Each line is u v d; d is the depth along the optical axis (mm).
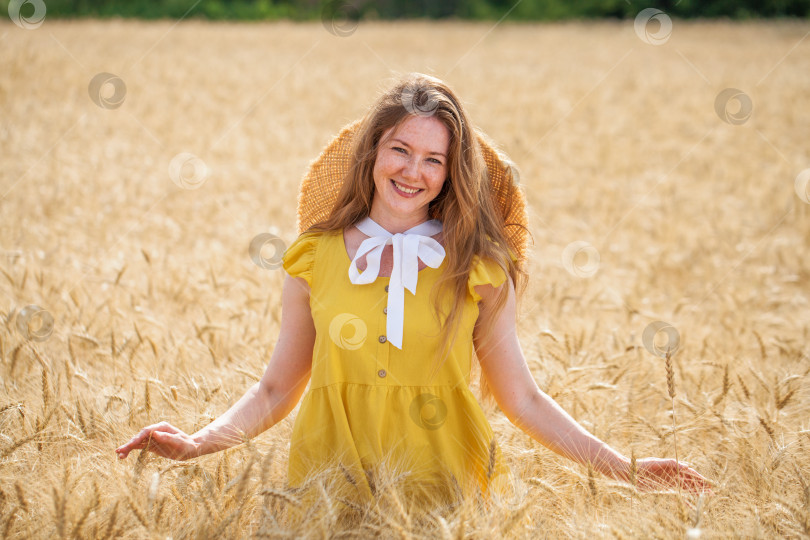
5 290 5199
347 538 2488
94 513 2598
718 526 2764
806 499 2842
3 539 2467
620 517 2764
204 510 2568
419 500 2701
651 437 3566
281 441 3309
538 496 2957
